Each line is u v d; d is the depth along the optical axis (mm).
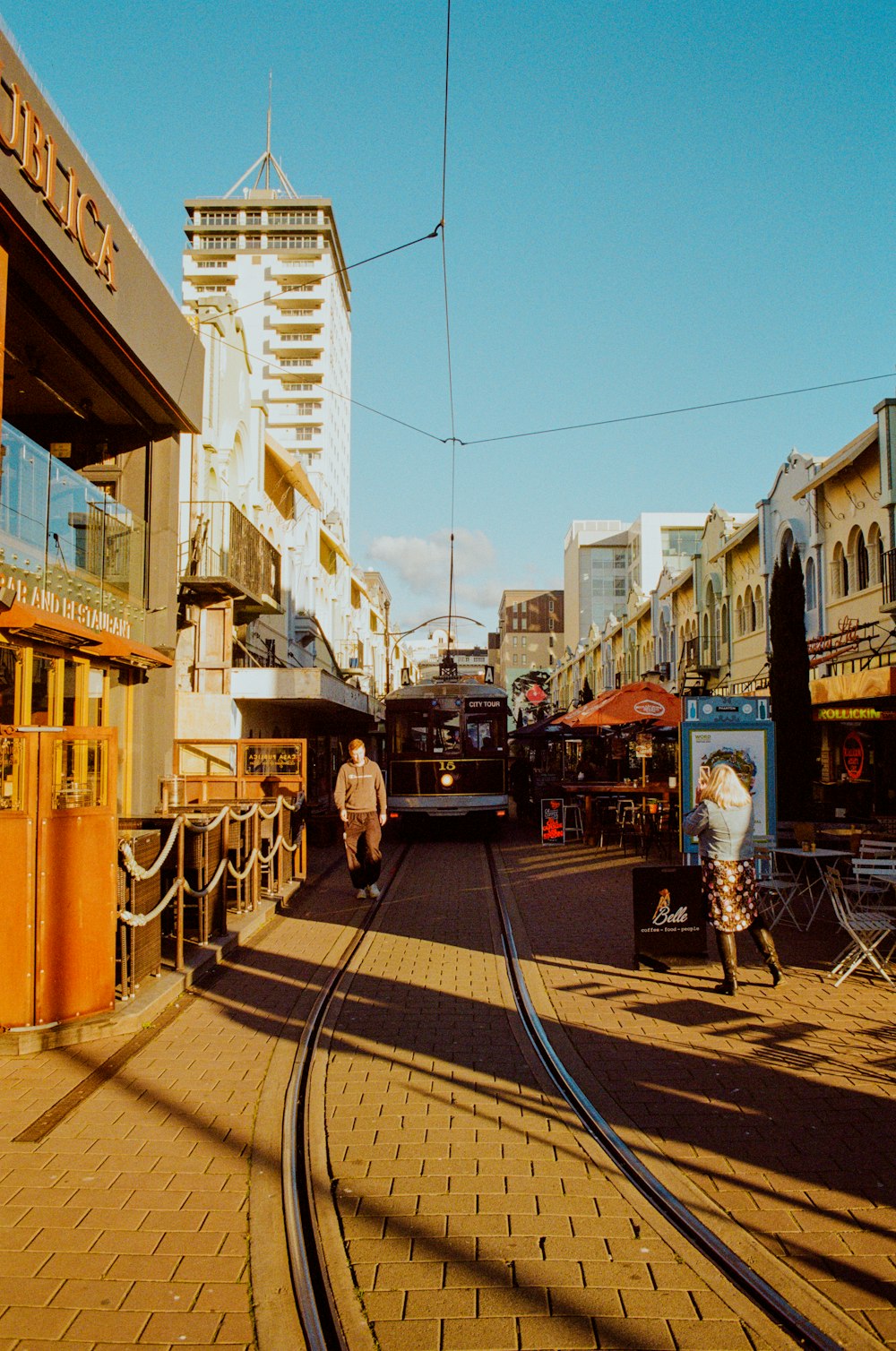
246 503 23172
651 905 8570
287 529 28656
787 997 7477
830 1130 4949
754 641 27469
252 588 19719
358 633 43750
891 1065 5898
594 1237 3891
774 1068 5875
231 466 22062
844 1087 5547
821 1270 3648
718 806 7660
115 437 15602
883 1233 3920
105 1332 3258
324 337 82688
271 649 25547
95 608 12953
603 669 54188
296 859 14414
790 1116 5129
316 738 29453
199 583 17734
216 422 19969
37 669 11805
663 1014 7062
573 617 90250
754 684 27000
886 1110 5199
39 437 15438
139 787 15375
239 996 7656
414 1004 7449
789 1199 4215
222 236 85125
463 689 22016
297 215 85438
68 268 10672
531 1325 3293
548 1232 3932
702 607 32844
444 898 12805
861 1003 7266
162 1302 3443
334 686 21188
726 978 7594
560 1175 4457
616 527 93062
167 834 9422
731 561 30031
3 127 8961
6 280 10133
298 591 29844
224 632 18953
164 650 15539
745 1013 7047
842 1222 4012
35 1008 6289
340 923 11008
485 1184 4363
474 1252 3775
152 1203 4168
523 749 37906
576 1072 5805
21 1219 4020
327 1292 3465
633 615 44531
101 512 13461
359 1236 3889
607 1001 7453
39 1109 5207
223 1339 3234
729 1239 3850
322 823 19672
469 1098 5445
